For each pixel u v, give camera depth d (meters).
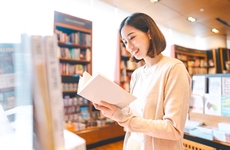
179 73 0.77
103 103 0.72
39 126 0.35
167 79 0.79
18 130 0.36
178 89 0.75
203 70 6.43
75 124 2.92
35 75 0.34
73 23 3.16
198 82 1.80
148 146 0.82
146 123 0.72
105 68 3.82
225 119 1.50
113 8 3.89
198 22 4.88
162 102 0.79
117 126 3.47
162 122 0.72
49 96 0.35
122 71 3.97
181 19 4.63
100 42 3.73
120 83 3.87
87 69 3.46
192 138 1.58
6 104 0.35
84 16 3.46
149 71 0.93
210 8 3.94
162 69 0.84
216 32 5.97
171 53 5.44
